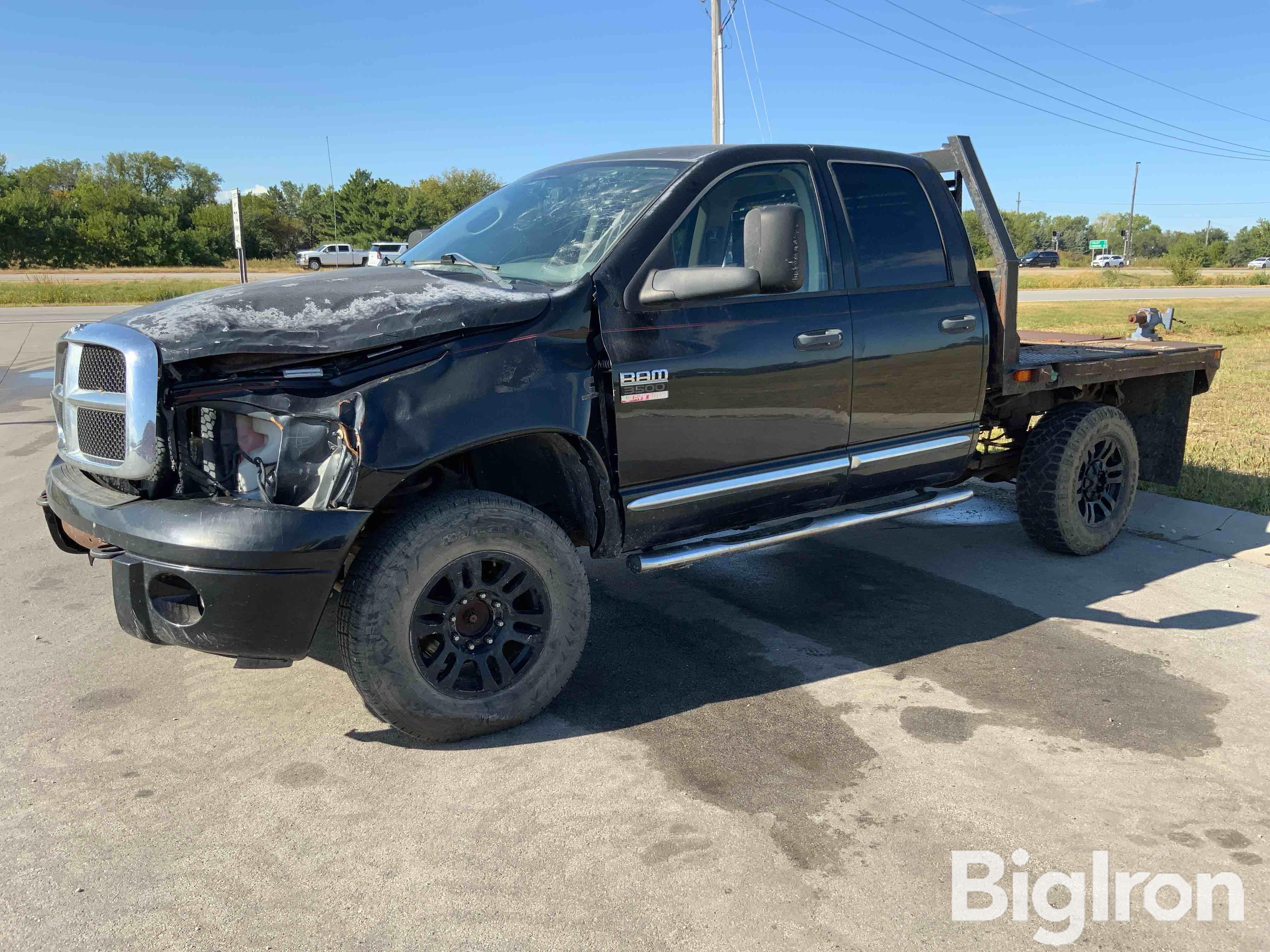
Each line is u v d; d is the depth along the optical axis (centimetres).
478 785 292
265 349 276
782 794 287
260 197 9938
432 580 298
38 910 232
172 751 313
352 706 346
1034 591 477
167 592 284
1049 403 521
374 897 238
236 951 218
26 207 7012
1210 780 296
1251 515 587
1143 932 226
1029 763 306
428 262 391
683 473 355
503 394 303
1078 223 15150
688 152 384
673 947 220
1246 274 5928
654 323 338
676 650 401
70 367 316
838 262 398
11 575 488
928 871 249
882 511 431
